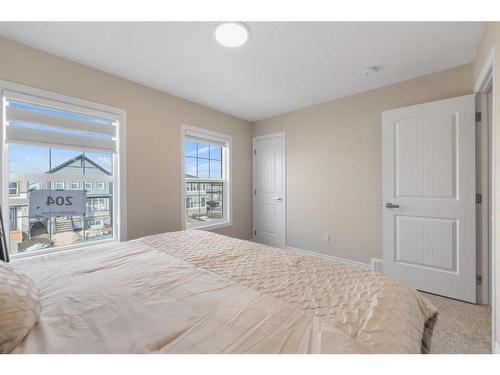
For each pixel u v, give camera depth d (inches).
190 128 118.5
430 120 85.4
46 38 68.4
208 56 78.1
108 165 93.2
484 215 78.1
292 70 87.5
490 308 75.4
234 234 144.6
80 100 82.0
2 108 67.6
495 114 54.6
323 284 41.3
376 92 103.7
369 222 106.9
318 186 124.2
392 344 26.7
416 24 62.4
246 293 38.1
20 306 29.1
